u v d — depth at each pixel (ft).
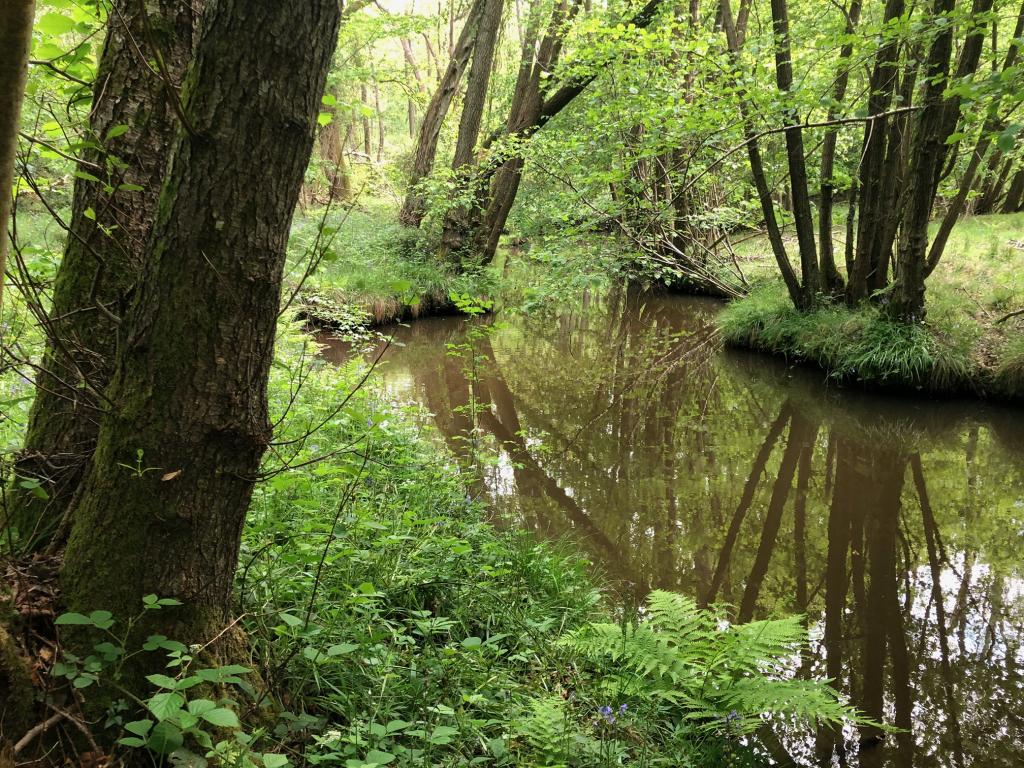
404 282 8.05
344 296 42.16
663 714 11.21
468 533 15.10
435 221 60.34
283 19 6.29
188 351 6.72
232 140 6.40
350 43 70.69
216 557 7.39
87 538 6.98
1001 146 15.70
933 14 26.30
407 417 25.96
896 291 33.63
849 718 9.90
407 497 15.51
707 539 20.08
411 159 68.44
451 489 17.40
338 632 9.59
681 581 17.62
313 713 8.48
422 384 34.65
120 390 6.95
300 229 35.22
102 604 6.88
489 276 52.34
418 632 10.80
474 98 56.08
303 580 10.23
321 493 13.33
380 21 63.00
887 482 24.62
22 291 7.30
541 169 37.47
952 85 21.74
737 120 29.04
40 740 6.15
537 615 12.92
